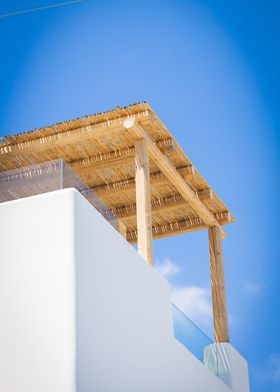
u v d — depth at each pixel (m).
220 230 16.06
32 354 9.33
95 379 9.51
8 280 9.73
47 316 9.45
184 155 14.15
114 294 10.44
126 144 13.47
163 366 11.64
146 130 13.43
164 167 13.89
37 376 9.21
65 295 9.49
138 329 10.98
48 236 9.83
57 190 10.37
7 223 10.03
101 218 10.54
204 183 15.06
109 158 13.66
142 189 12.83
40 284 9.62
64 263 9.64
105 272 10.32
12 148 13.30
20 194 10.95
